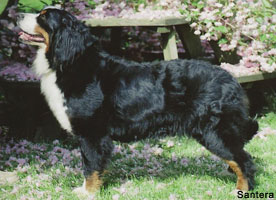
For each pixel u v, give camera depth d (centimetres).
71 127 459
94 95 446
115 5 749
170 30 672
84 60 453
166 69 448
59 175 511
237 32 718
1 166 556
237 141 438
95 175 455
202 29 713
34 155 606
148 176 500
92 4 756
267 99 772
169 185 464
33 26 464
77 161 564
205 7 720
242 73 702
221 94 432
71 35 446
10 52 799
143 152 582
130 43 891
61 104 454
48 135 684
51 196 454
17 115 711
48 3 642
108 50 849
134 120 450
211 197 434
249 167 438
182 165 529
